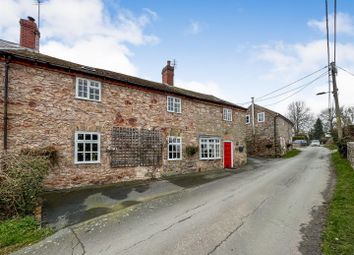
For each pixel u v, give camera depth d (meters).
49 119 9.44
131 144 11.84
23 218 5.70
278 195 8.01
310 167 14.97
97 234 5.09
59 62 10.90
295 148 38.47
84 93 10.53
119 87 11.68
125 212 6.66
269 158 23.75
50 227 5.54
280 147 25.50
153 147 12.75
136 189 9.70
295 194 8.04
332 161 17.28
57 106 9.67
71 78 10.15
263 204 6.99
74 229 5.42
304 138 54.53
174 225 5.49
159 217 6.13
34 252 4.29
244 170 15.34
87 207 7.20
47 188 9.16
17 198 5.80
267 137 26.16
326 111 60.03
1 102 8.45
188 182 11.26
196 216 6.09
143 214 6.44
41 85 9.35
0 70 8.50
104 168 10.81
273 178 11.49
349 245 4.09
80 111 10.28
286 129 31.61
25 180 6.03
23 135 8.82
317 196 7.65
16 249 4.41
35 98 9.18
